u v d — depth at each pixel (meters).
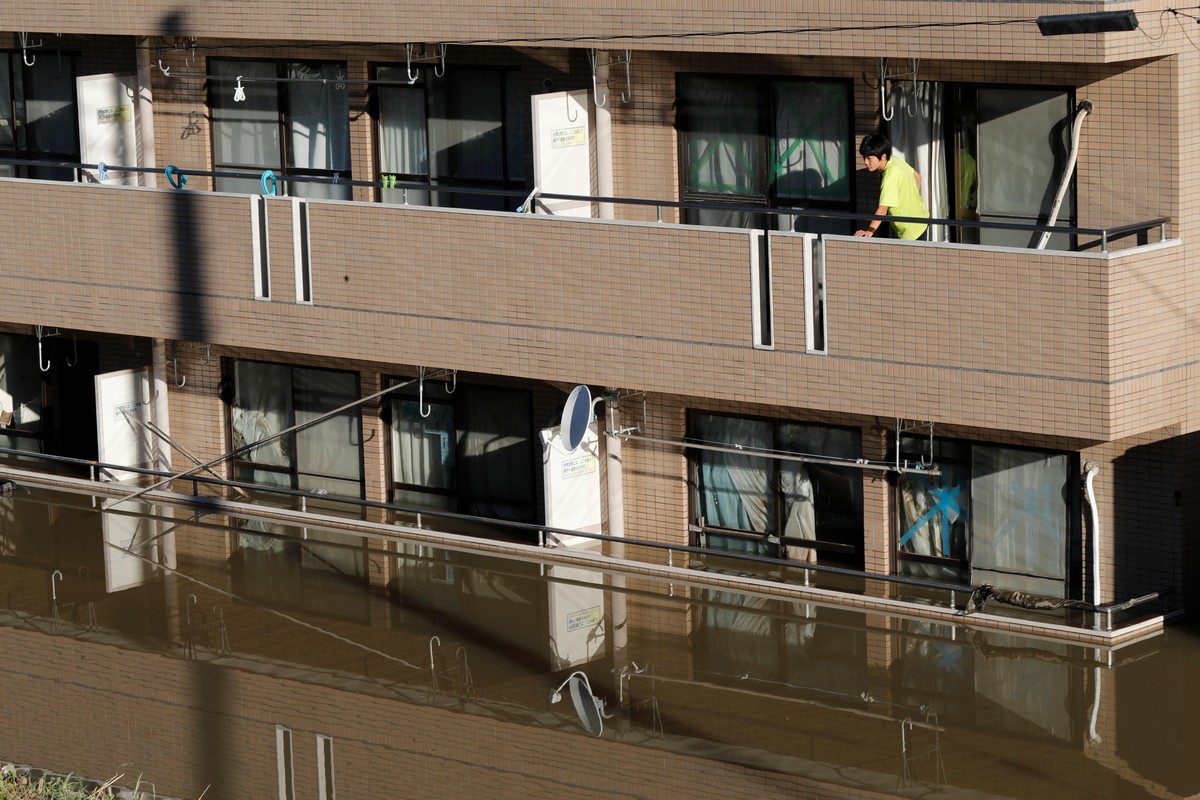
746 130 26.59
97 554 28.95
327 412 31.17
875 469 25.83
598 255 25.42
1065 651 23.77
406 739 22.17
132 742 22.27
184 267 29.17
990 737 21.52
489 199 29.17
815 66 25.58
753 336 24.41
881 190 24.05
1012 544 25.22
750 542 27.69
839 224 26.09
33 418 34.66
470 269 26.55
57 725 22.80
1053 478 24.70
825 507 27.06
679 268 24.80
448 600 26.61
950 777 20.56
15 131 34.00
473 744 21.92
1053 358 22.31
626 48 25.56
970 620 24.84
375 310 27.53
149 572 28.09
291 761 21.66
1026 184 24.38
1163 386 22.67
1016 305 22.41
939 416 23.25
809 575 26.53
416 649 24.89
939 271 22.88
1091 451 24.23
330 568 28.08
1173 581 23.98
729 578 26.77
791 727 22.06
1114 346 21.95
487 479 29.89
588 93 27.38
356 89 29.86
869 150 23.83
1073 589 24.86
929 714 22.22
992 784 20.34
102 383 31.88
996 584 25.42
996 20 22.28
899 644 24.39
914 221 22.84
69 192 30.03
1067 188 23.92
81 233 30.08
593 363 25.78
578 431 26.14
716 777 20.83
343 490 31.36
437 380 29.98
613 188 27.72
